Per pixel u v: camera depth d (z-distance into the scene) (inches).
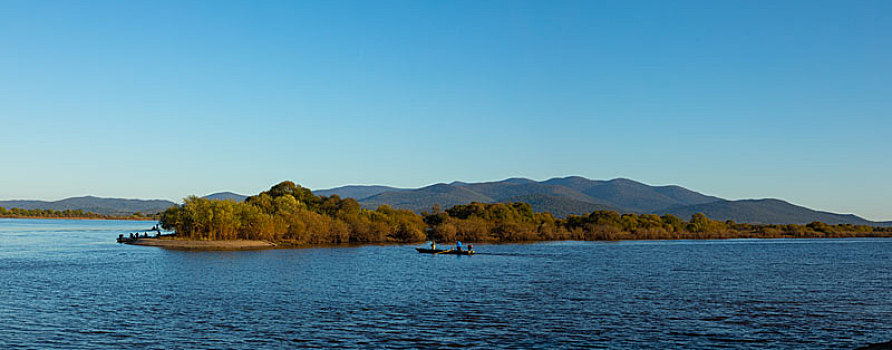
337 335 1857.8
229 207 6697.8
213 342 1752.0
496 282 3267.7
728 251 6801.2
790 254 6200.8
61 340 1753.2
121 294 2667.3
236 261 4517.7
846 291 2945.4
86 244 6589.6
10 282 3068.4
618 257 5492.1
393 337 1838.1
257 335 1845.5
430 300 2566.4
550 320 2117.4
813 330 1978.3
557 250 6683.1
